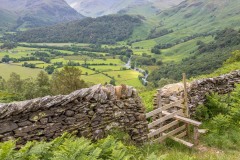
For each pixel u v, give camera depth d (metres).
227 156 8.89
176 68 150.38
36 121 7.69
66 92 44.50
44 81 69.38
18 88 79.25
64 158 5.09
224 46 181.00
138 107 9.98
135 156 7.81
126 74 160.88
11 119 7.27
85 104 8.70
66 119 8.29
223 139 10.62
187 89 13.37
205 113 13.83
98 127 8.98
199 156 8.94
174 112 11.00
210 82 15.33
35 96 58.06
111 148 6.43
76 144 5.70
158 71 161.12
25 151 5.37
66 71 44.75
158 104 11.91
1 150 4.99
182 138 11.16
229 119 12.31
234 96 14.54
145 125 10.11
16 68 174.38
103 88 9.38
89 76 149.75
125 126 9.67
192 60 168.38
